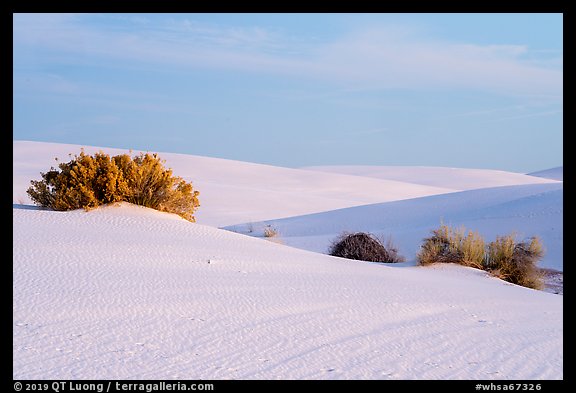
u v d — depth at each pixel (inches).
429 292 556.7
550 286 899.4
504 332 418.3
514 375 324.2
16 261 498.3
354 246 996.6
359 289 532.7
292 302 455.5
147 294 433.1
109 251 572.4
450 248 827.4
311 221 2137.1
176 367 298.2
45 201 786.8
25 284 430.0
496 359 352.5
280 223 2160.4
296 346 349.1
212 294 453.4
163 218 774.5
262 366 310.8
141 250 594.9
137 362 300.2
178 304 414.3
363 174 7682.1
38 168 3506.4
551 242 1272.1
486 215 1657.2
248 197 3265.3
